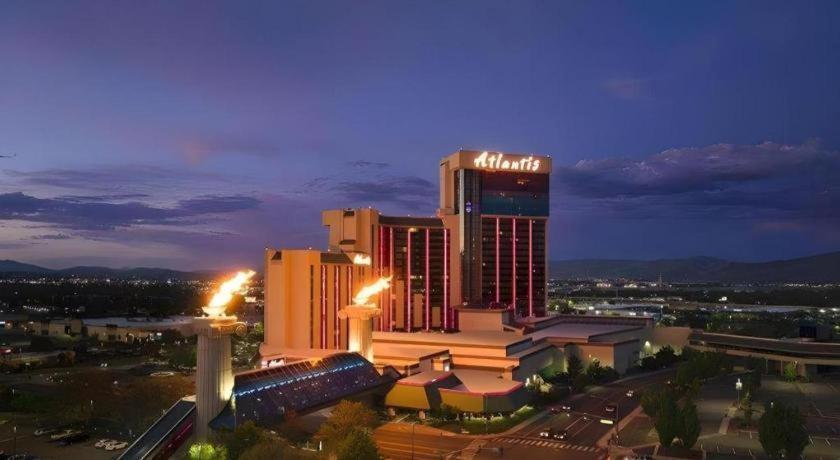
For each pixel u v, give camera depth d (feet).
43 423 549.13
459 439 510.58
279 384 505.66
